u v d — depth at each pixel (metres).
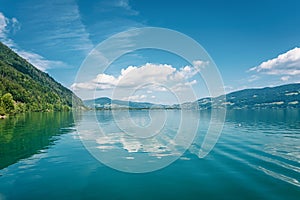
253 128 36.22
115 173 15.10
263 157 18.25
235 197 11.49
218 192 12.11
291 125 41.38
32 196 11.86
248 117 64.25
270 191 12.03
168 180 13.88
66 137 28.92
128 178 14.28
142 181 13.82
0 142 25.97
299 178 13.71
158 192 12.31
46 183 13.52
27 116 81.00
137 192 12.32
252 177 14.00
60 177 14.48
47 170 15.77
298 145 22.66
